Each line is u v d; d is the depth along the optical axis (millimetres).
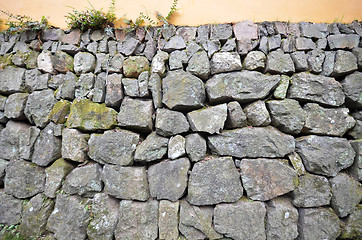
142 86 2152
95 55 2348
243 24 2260
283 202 2000
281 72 2146
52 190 2162
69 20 2453
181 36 2303
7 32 2482
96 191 2111
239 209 1941
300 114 2045
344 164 2021
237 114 2037
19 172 2250
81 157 2141
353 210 1979
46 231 2156
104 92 2252
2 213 2250
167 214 1989
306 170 2035
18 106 2336
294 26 2273
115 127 2188
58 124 2203
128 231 1989
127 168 2055
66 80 2279
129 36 2332
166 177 2027
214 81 2145
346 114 2109
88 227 2031
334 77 2203
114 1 2387
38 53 2455
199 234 1971
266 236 1954
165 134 2076
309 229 1945
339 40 2217
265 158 2012
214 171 1982
